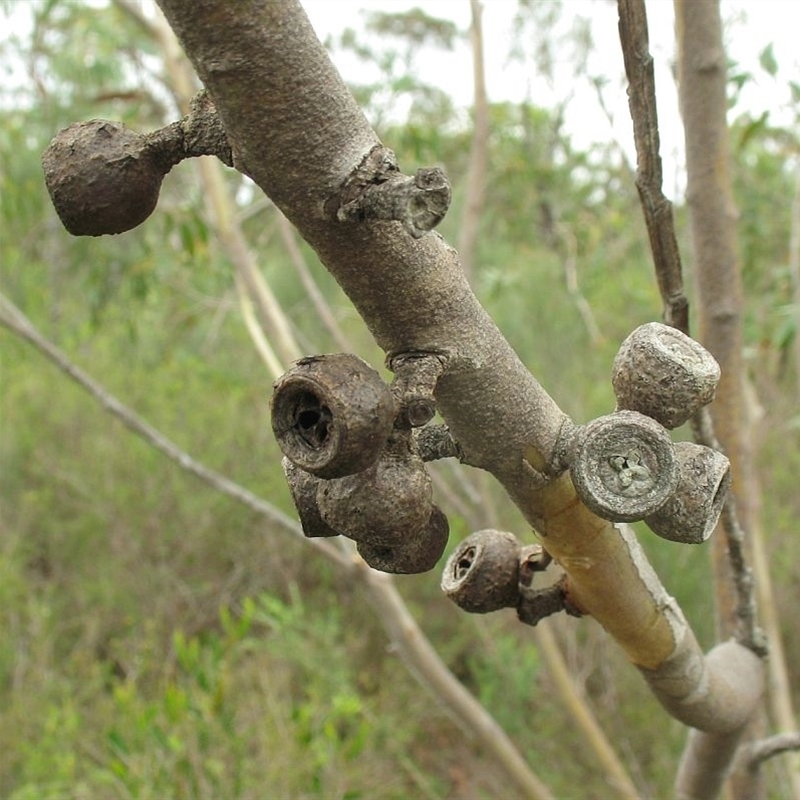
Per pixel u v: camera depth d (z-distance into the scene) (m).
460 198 5.08
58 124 4.67
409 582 5.30
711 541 1.66
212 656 3.32
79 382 2.83
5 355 6.74
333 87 0.60
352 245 0.66
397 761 4.34
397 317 0.70
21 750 3.82
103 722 3.98
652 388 0.82
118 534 5.37
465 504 3.65
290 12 0.58
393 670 4.77
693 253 1.64
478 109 3.06
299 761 3.11
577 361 6.11
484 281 5.38
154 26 2.92
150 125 4.00
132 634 4.81
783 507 5.11
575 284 5.37
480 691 4.90
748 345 3.65
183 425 6.04
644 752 4.36
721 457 0.84
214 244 4.29
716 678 1.14
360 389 0.65
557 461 0.80
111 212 0.73
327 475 0.66
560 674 3.00
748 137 2.78
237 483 5.70
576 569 0.93
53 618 5.07
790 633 4.83
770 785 3.67
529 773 2.65
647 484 0.77
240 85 0.58
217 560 5.59
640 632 1.00
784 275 3.79
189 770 2.95
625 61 0.96
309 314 5.14
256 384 6.07
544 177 5.15
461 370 0.73
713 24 1.58
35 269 7.04
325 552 2.62
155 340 6.48
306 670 4.32
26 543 5.46
